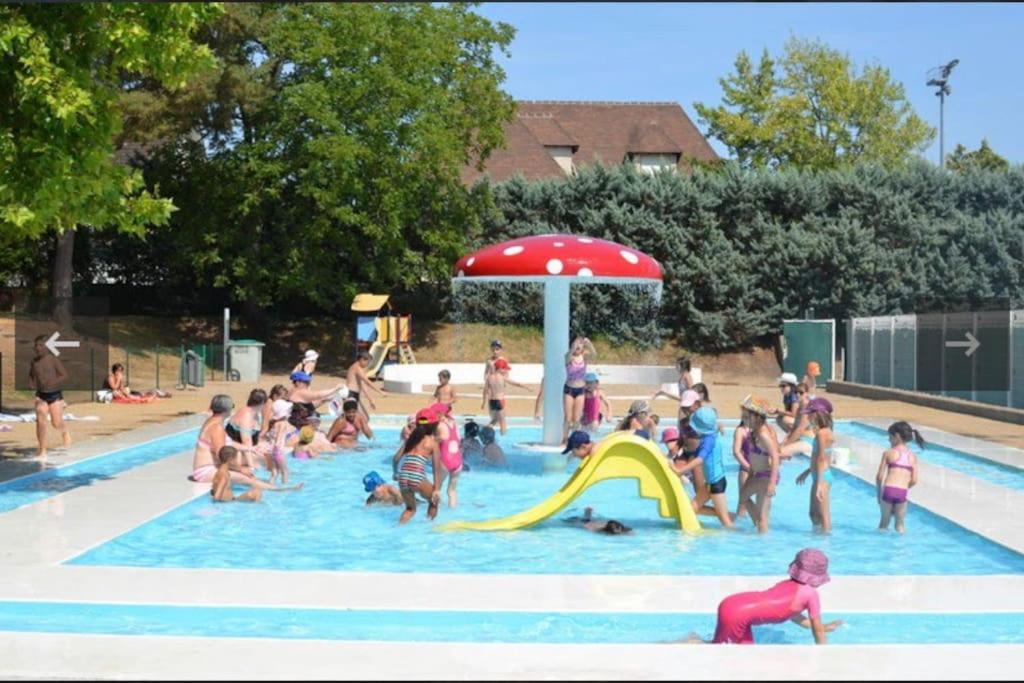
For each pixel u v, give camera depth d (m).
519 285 45.34
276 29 39.19
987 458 16.66
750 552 10.46
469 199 44.00
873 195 45.81
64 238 36.22
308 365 18.38
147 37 12.97
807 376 17.03
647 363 45.25
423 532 11.39
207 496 13.22
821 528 11.51
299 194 40.81
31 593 8.01
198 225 41.03
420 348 44.50
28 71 12.27
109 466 15.95
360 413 19.78
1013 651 6.50
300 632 7.58
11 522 11.05
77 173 12.95
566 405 17.70
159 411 25.06
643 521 12.24
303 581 8.48
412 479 12.00
